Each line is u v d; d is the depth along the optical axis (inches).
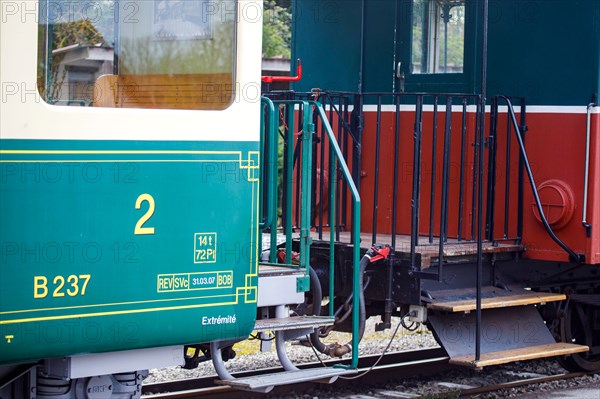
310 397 277.4
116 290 184.1
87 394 196.9
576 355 325.1
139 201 186.4
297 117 338.0
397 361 339.9
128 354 194.2
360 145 290.8
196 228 194.9
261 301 225.1
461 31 313.6
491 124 308.8
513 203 315.0
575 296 321.4
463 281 299.9
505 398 282.4
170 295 191.5
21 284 172.4
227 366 315.3
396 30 323.9
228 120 199.2
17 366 191.5
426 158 318.0
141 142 186.4
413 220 274.4
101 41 193.6
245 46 200.5
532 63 309.7
